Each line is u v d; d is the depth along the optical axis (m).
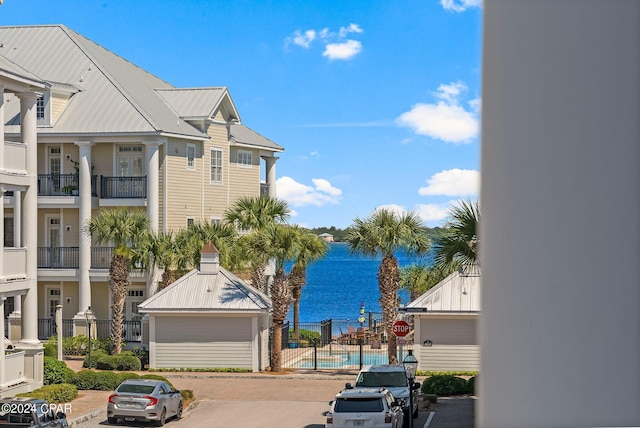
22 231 29.75
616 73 2.05
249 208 44.12
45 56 51.22
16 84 28.75
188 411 29.55
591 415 2.06
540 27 2.11
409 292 54.34
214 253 39.91
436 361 37.06
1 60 29.22
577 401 2.07
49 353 40.00
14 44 52.50
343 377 36.69
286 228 38.91
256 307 38.06
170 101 50.88
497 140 2.19
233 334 38.50
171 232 43.09
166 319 38.84
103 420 27.39
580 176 2.08
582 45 2.08
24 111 29.72
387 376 26.67
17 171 28.92
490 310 2.21
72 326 45.59
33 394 28.55
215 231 43.16
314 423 26.91
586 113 2.08
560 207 2.09
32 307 29.77
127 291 45.16
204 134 49.50
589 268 2.07
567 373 2.07
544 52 2.11
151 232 42.25
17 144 28.91
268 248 38.12
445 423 26.67
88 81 49.28
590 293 2.06
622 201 2.05
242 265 43.25
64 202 46.34
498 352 2.17
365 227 37.72
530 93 2.12
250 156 55.19
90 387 32.69
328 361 41.88
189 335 38.72
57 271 45.97
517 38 2.15
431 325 37.16
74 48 51.53
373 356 43.25
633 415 2.03
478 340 2.26
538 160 2.11
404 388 26.17
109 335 45.16
